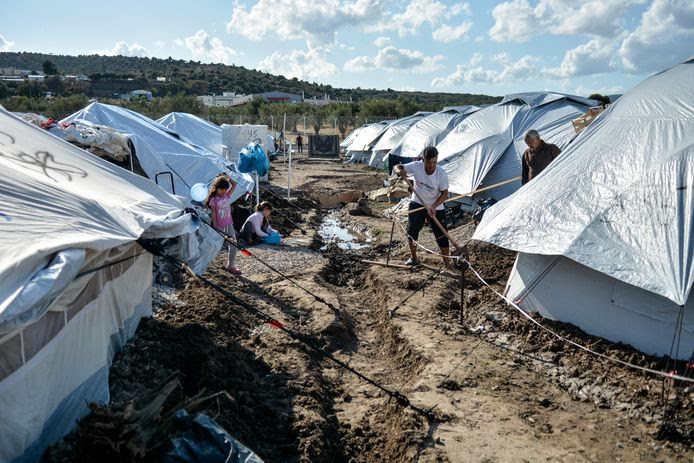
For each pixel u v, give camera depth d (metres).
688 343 5.38
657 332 5.62
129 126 13.17
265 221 12.13
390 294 8.48
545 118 15.07
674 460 4.32
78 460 3.38
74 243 3.73
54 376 3.97
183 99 51.75
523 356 6.28
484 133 15.27
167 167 11.55
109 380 4.97
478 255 10.20
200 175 12.84
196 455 3.40
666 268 5.34
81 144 10.09
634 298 5.84
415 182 9.34
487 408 5.19
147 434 3.42
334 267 10.69
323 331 7.05
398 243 12.43
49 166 5.45
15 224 3.75
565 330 6.38
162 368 5.29
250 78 146.38
